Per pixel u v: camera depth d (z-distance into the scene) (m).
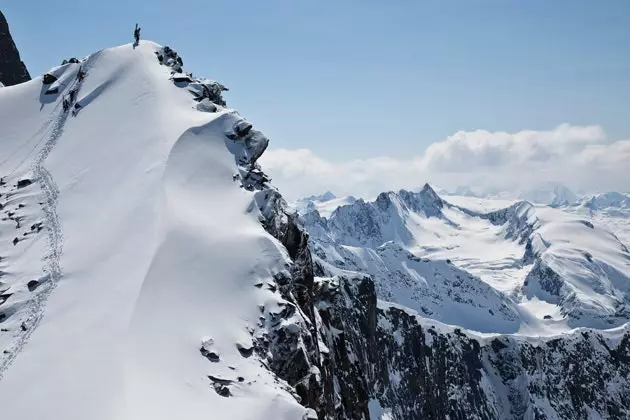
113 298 56.16
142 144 81.38
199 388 50.09
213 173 77.50
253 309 60.75
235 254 65.31
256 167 85.06
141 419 43.16
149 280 57.62
